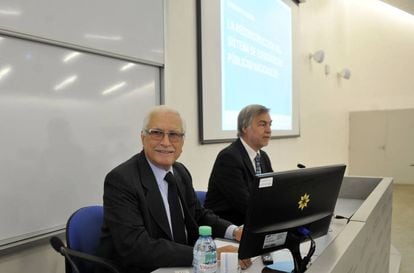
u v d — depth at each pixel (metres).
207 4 2.88
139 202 1.35
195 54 2.80
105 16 1.92
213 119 2.97
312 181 1.05
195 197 1.67
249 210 0.95
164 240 1.27
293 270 1.11
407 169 7.75
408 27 7.63
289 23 4.59
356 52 8.05
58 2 1.67
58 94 1.69
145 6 2.21
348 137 8.02
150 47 2.26
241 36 3.38
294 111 4.79
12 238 1.50
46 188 1.63
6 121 1.48
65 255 1.31
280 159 4.45
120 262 1.32
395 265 3.11
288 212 1.02
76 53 1.78
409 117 7.66
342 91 7.41
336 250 1.08
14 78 1.51
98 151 1.90
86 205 1.83
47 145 1.64
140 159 1.47
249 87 3.54
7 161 1.49
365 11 7.93
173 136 1.45
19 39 1.53
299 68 5.03
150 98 2.30
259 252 1.03
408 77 7.72
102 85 1.93
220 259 1.19
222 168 2.00
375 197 1.89
